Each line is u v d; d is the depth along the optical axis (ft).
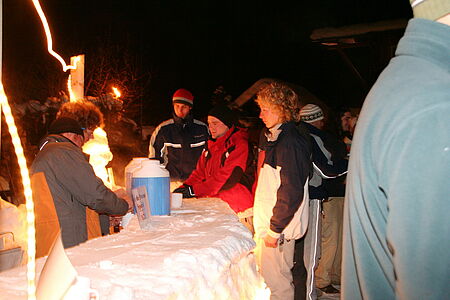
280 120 11.55
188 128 17.71
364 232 3.68
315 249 12.67
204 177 14.19
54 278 3.80
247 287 8.02
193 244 6.61
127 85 56.03
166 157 17.72
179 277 5.11
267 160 11.66
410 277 3.16
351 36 36.14
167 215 9.05
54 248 4.00
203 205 11.10
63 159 9.04
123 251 6.18
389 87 3.54
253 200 13.51
